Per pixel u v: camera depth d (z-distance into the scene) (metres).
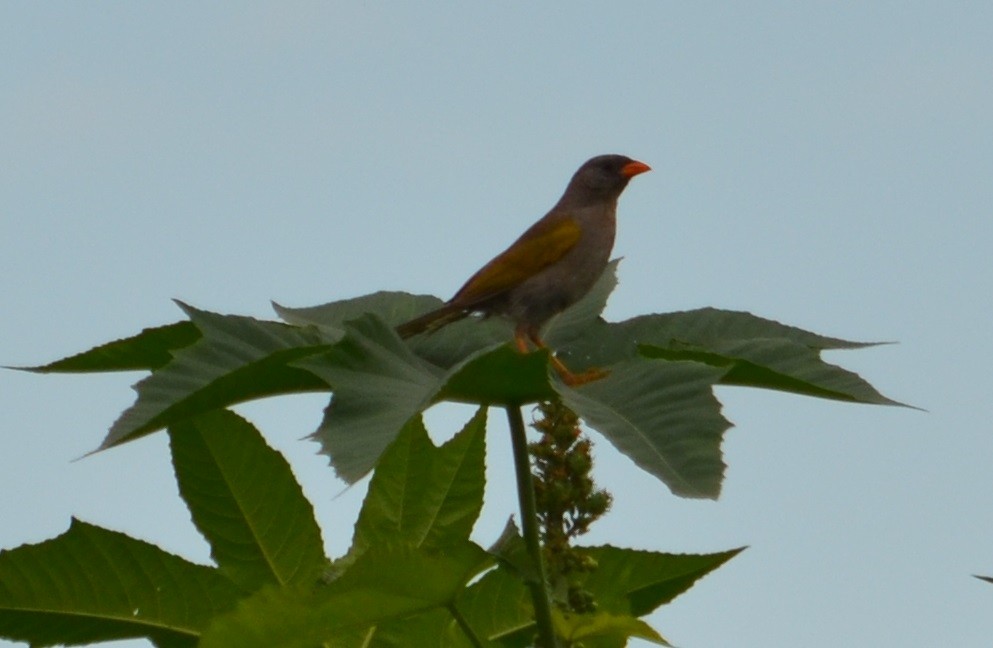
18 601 5.94
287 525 6.16
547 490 6.04
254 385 5.85
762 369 6.33
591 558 6.25
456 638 6.23
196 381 5.70
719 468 4.91
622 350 7.19
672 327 7.25
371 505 6.37
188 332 6.61
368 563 5.09
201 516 6.13
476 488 6.43
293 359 5.73
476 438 6.39
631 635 5.55
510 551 5.53
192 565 6.09
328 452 4.73
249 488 6.12
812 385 6.38
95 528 5.97
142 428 5.51
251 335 6.05
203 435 6.10
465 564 5.21
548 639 5.45
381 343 5.68
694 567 6.52
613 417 5.29
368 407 5.11
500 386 5.60
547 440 6.15
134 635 6.08
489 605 6.23
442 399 5.68
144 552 6.03
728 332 7.20
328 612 5.17
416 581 5.22
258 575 6.13
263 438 6.11
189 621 6.12
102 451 5.40
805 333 7.12
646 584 6.53
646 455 4.99
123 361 6.72
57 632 6.02
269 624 5.15
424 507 6.39
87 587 6.00
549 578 6.00
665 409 5.27
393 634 6.12
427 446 6.38
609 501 6.07
